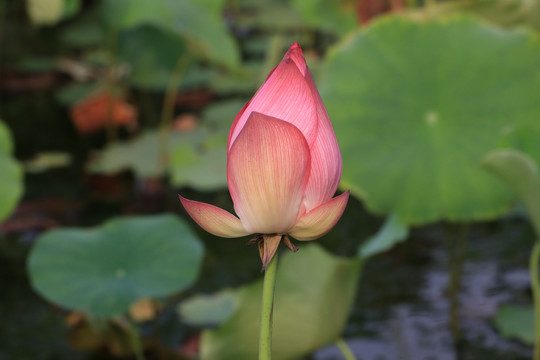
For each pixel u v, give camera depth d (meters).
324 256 1.50
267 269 1.02
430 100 2.10
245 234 1.02
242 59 5.12
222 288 2.39
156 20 3.13
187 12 3.26
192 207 1.02
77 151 3.63
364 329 2.12
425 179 2.05
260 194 1.00
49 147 3.68
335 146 1.02
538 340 1.64
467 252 2.55
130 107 3.91
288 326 1.54
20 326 2.19
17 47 5.61
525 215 2.50
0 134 2.39
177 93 4.54
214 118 3.88
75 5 3.45
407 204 2.05
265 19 5.89
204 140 3.55
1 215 2.34
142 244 1.79
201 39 3.23
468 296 2.26
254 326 1.56
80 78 4.81
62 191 3.15
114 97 3.89
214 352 1.58
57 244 1.78
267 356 1.03
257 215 1.01
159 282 1.69
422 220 2.05
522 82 2.07
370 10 3.38
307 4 3.54
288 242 1.02
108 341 2.00
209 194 3.13
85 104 3.83
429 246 2.62
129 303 1.63
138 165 3.24
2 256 2.61
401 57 2.14
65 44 5.65
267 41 5.41
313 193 1.01
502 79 2.08
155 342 1.96
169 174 3.38
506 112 2.06
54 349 2.05
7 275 2.49
